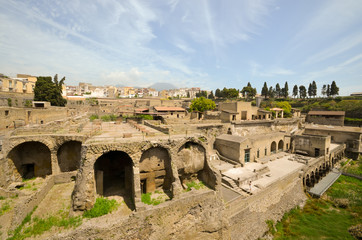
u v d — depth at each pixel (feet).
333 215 97.04
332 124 240.94
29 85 212.64
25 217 50.72
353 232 82.53
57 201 61.05
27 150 76.48
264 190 86.17
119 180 74.43
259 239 78.64
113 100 307.99
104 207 54.29
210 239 64.59
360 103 283.18
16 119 102.63
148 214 51.62
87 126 106.01
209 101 236.43
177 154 71.10
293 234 82.33
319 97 429.79
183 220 58.34
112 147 57.82
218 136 130.82
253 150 125.80
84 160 54.54
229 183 89.40
